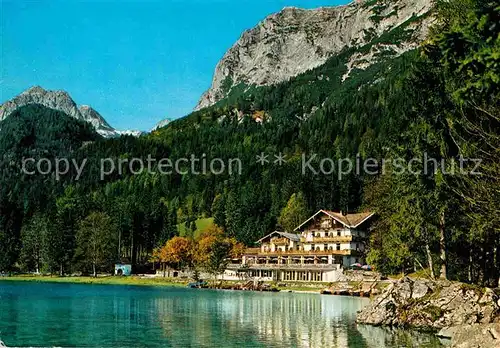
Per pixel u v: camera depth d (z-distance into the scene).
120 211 158.62
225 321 38.66
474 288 34.97
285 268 115.06
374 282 80.12
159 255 142.25
